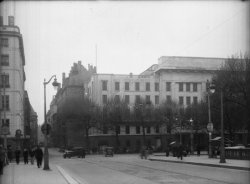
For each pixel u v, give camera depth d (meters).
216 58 97.69
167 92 93.94
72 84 113.88
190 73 95.50
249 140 53.69
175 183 16.92
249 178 18.44
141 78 93.94
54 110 126.75
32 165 34.00
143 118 80.25
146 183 17.23
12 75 58.28
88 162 41.78
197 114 71.94
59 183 17.16
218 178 18.77
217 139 40.94
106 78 92.25
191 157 44.22
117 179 19.70
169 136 84.69
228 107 54.09
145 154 47.75
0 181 18.11
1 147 21.97
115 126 82.12
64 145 96.00
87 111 79.06
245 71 50.41
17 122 57.91
